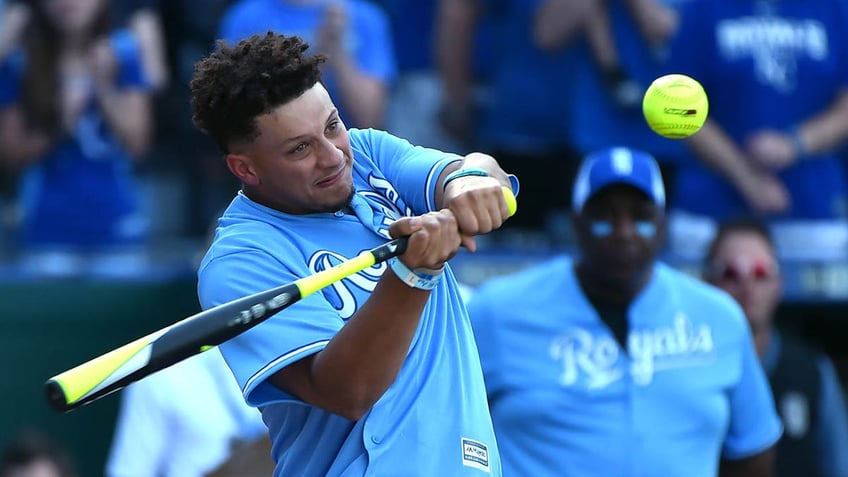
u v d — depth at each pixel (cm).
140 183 2725
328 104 1020
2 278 2261
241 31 2348
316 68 1012
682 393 1650
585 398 1627
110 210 2458
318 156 1014
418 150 1100
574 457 1609
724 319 1705
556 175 2498
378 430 1027
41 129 2409
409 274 945
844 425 2119
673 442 1634
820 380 2092
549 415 1620
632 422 1625
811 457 2073
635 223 1639
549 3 2434
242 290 1017
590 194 1648
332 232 1056
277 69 993
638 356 1648
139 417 1828
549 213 2512
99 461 2280
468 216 958
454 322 1090
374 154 1113
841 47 2406
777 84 2380
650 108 1173
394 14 2636
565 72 2453
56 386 938
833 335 2494
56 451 2027
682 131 1175
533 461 1622
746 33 2366
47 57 2398
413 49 2631
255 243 1037
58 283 2253
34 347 2245
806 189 2420
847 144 2659
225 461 1803
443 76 2517
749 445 1736
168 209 2798
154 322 2280
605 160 1667
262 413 1115
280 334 1005
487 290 1695
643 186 1639
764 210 2398
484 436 1065
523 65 2477
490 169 1027
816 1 2394
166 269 2414
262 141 1005
